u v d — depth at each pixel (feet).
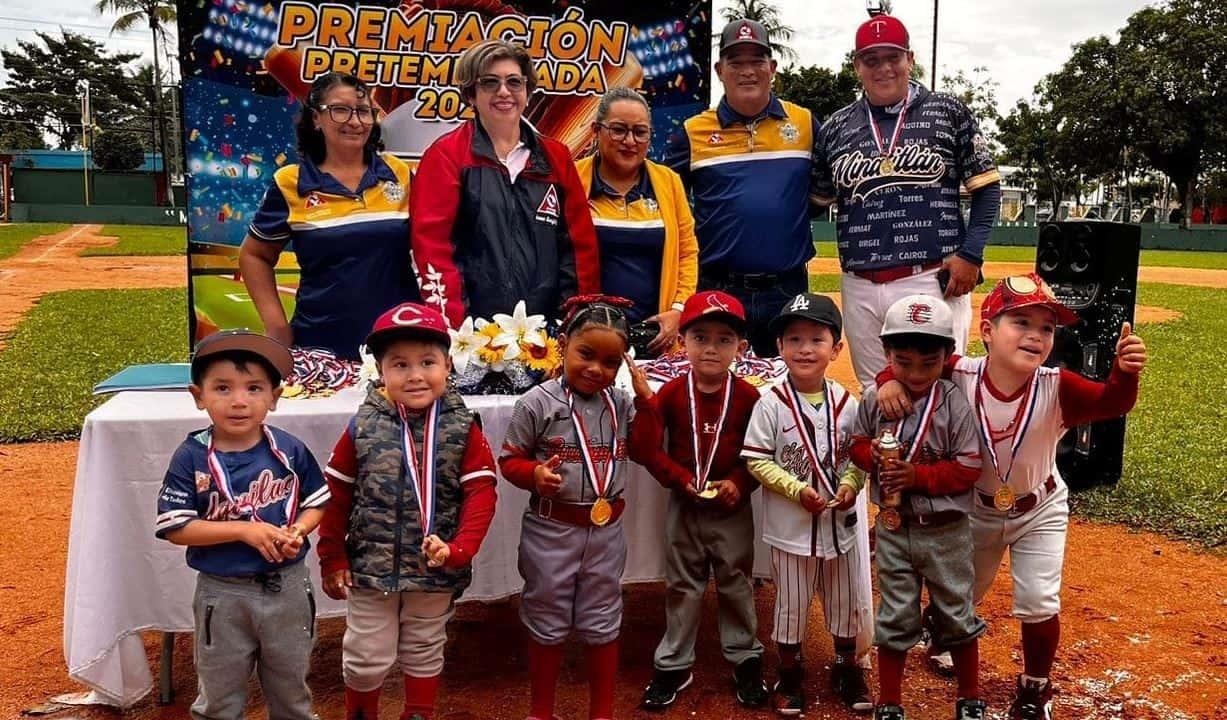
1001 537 11.10
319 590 11.53
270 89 17.30
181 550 10.89
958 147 15.10
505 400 11.90
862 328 15.57
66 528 18.06
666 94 18.74
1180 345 43.04
